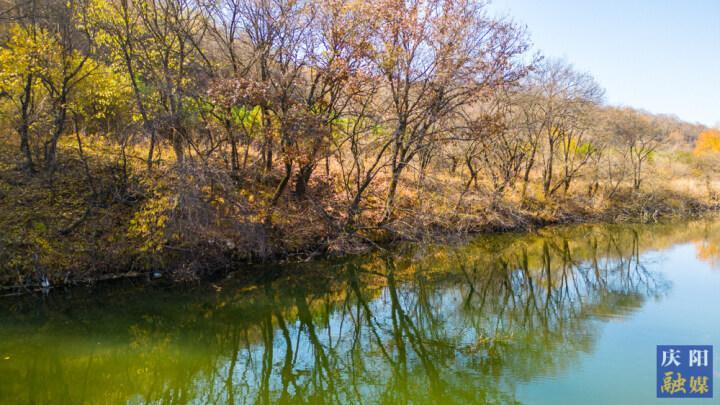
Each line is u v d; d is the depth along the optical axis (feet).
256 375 28.89
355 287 47.75
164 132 49.34
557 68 84.48
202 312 38.91
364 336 35.94
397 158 61.11
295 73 50.98
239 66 54.34
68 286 40.11
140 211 44.21
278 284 46.68
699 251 68.59
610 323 37.01
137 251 43.04
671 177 123.95
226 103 44.78
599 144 102.22
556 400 24.57
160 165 51.44
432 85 51.65
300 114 46.85
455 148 74.69
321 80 52.85
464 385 26.78
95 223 43.96
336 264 53.62
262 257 50.57
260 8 51.55
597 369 28.35
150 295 41.27
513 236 77.56
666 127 116.88
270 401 25.66
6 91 43.86
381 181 67.72
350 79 47.32
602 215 97.40
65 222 43.09
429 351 32.63
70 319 35.86
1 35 45.91
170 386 26.91
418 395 26.08
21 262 39.01
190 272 44.32
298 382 28.07
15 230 40.60
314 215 57.62
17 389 25.09
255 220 48.49
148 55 47.09
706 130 208.85
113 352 30.78
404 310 42.06
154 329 35.14
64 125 49.93
